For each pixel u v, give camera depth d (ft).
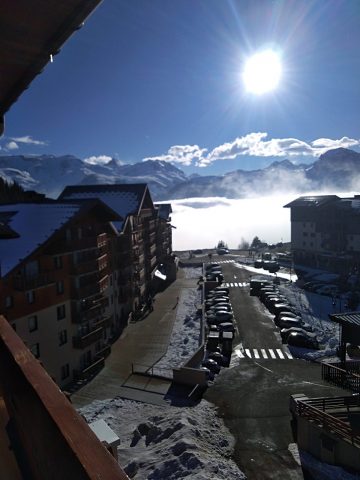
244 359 116.98
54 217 101.04
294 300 180.34
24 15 9.61
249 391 95.71
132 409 88.38
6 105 15.37
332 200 236.84
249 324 149.07
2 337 13.85
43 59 11.87
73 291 106.93
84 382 103.55
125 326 151.94
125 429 80.23
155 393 95.66
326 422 67.51
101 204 114.21
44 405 8.59
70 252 102.32
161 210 282.97
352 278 204.54
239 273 247.91
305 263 256.11
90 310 111.96
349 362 71.20
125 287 152.15
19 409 10.86
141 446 73.51
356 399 74.79
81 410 88.48
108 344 131.75
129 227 156.97
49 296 99.45
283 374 105.60
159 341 134.82
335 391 94.43
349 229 224.33
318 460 68.28
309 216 249.96
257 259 294.46
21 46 11.00
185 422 77.20
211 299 179.22
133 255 164.35
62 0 9.07
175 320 158.81
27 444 9.87
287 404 88.53
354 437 63.31
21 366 11.14
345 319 70.13
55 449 7.59
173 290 215.31
